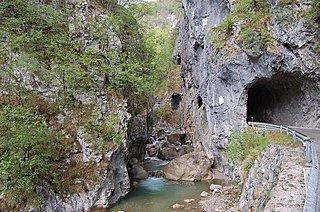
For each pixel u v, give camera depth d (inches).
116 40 831.7
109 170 645.9
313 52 718.5
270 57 761.0
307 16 719.1
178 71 1943.9
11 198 505.0
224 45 852.6
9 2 716.7
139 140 931.3
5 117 554.3
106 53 802.8
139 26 1119.6
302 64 733.3
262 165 503.8
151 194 707.4
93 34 804.6
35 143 561.3
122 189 693.3
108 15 863.1
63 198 576.1
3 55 657.6
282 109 945.5
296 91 846.5
